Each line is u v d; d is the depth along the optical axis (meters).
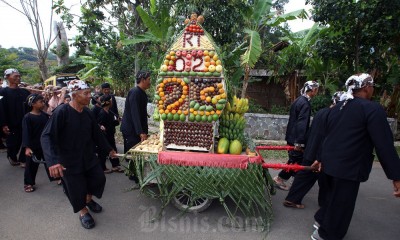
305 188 3.81
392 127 8.20
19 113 5.16
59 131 2.94
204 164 3.26
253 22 8.16
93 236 3.12
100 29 8.96
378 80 8.29
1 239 3.02
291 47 9.01
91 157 3.22
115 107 5.44
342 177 2.72
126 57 9.79
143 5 8.88
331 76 8.95
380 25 6.60
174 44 3.45
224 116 3.64
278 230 3.34
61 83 10.82
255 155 3.43
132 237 3.12
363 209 3.98
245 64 7.42
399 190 2.56
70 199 3.08
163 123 3.54
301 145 4.09
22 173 4.99
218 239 3.12
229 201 3.94
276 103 11.52
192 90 3.39
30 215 3.55
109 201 3.98
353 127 2.71
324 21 6.95
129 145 4.43
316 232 3.11
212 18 6.96
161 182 3.36
